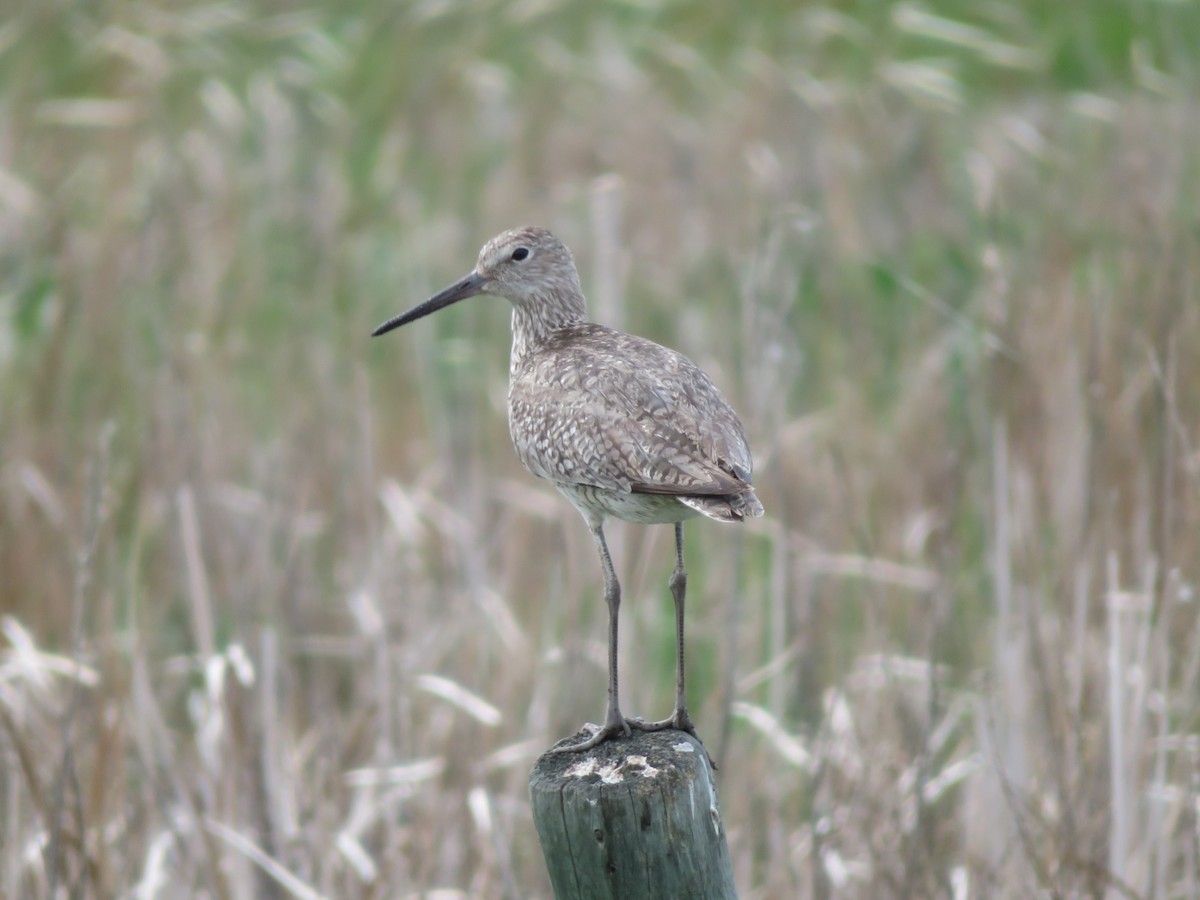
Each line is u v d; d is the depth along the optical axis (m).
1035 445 12.52
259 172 20.11
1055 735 10.27
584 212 19.31
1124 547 12.02
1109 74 22.89
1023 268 16.11
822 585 12.88
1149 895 9.34
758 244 13.02
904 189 19.64
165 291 17.06
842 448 14.54
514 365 10.79
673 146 20.47
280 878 9.77
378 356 16.95
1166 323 11.77
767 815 11.08
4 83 22.28
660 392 8.63
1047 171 19.83
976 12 24.88
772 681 11.81
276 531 13.02
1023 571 11.20
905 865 9.68
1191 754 9.88
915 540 13.20
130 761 11.82
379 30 24.31
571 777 7.32
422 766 10.88
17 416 14.90
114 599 12.37
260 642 11.39
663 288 17.20
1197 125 18.81
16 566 13.45
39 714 11.11
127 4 22.52
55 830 9.22
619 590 8.91
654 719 12.17
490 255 10.62
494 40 23.94
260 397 16.08
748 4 25.00
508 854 10.31
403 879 10.33
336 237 18.11
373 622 12.02
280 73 22.73
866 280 17.97
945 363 15.04
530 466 9.17
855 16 24.62
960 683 11.94
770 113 20.84
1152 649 10.11
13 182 17.86
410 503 13.52
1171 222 15.22
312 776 11.46
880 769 10.60
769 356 12.23
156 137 20.75
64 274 15.84
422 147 21.69
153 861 10.07
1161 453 11.12
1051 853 9.87
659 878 7.14
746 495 7.98
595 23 24.02
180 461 13.38
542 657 12.11
